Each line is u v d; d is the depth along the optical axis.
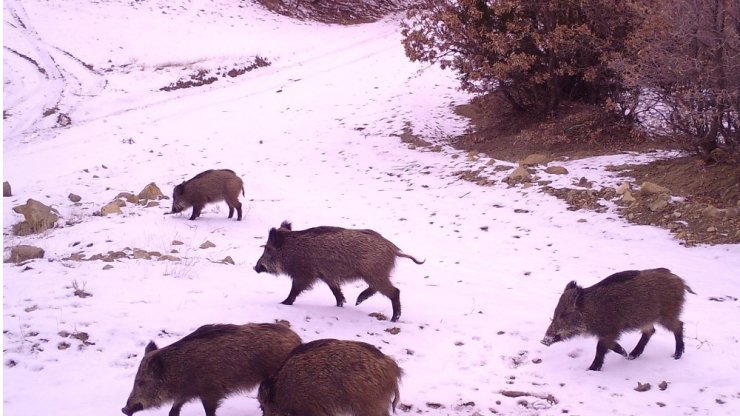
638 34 15.95
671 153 17.11
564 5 18.97
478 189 17.06
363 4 51.12
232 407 6.40
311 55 38.00
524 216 14.88
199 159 22.08
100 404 6.06
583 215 14.46
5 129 25.55
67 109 28.08
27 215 14.33
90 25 36.16
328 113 27.02
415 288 10.95
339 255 9.02
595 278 11.23
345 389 5.48
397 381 5.82
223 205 16.83
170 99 30.44
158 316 8.23
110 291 9.05
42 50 32.91
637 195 14.66
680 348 7.96
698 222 13.16
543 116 21.45
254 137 24.64
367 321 9.08
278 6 46.38
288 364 5.57
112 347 7.29
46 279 9.54
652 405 6.87
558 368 7.85
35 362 6.73
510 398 7.03
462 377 7.53
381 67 34.25
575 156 18.42
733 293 10.23
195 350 5.88
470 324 9.21
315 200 17.36
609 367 7.85
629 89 18.08
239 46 37.06
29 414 5.75
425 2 22.08
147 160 21.89
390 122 24.97
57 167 21.06
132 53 34.25
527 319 9.41
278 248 9.21
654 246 12.58
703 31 14.03
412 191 17.62
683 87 14.56
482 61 20.31
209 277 10.30
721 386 7.22
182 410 6.32
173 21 39.00
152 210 15.92
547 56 20.22
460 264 12.42
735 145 14.70
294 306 9.31
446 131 23.48
